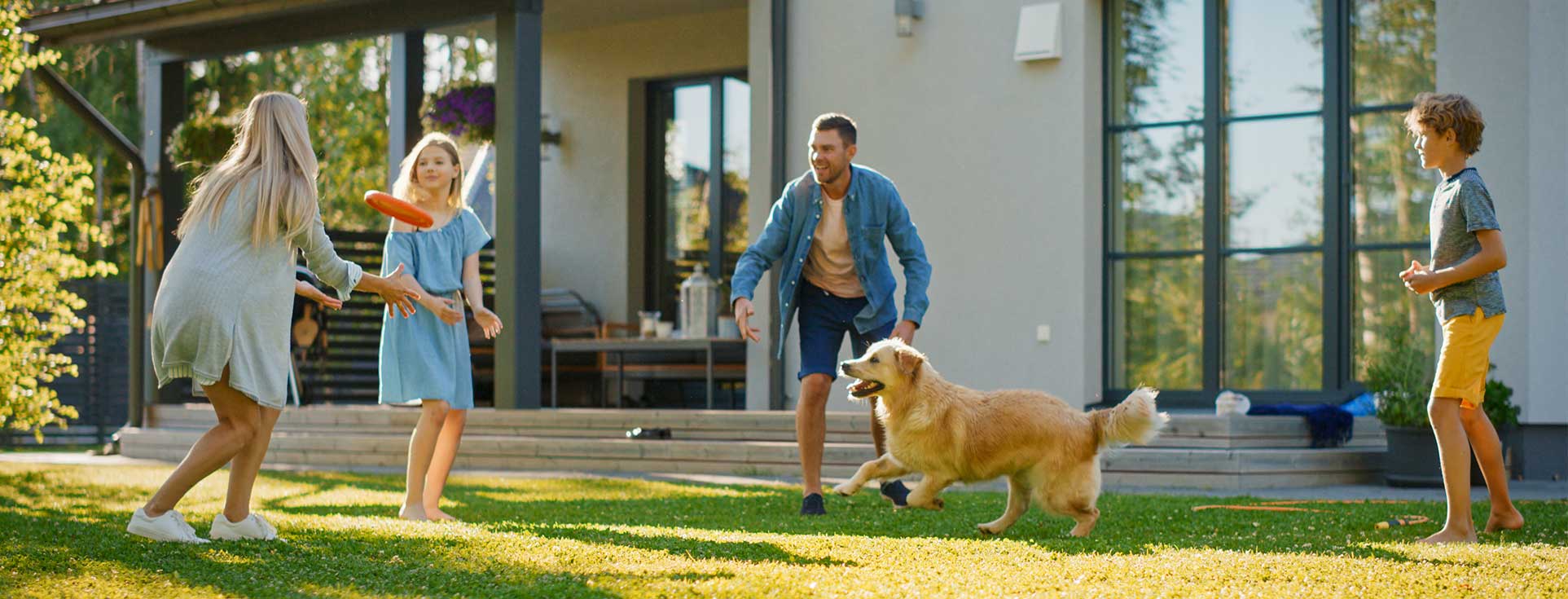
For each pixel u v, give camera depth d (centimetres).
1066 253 927
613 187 1257
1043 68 937
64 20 1032
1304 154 905
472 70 1444
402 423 988
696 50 1207
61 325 825
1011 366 945
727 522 517
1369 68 888
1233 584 320
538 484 747
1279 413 827
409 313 441
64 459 1068
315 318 1098
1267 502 608
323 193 1981
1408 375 745
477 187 1224
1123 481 765
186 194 1123
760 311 1027
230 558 350
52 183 812
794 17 1019
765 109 1023
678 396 1205
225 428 391
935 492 480
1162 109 944
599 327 1227
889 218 570
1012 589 309
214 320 372
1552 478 803
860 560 356
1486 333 447
